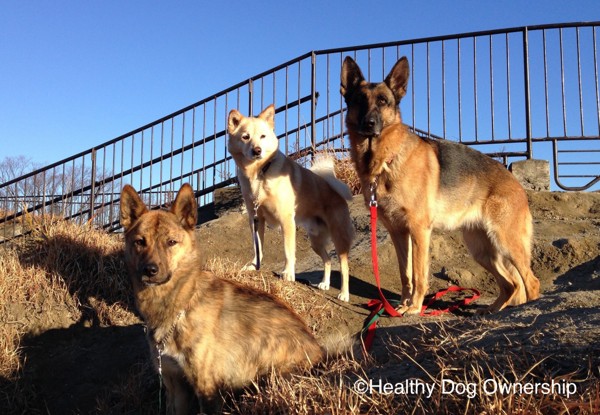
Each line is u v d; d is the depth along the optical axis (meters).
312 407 0.93
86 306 1.77
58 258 1.88
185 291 1.17
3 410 1.48
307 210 1.92
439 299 1.99
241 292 1.29
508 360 0.94
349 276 2.16
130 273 1.22
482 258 1.90
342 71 1.88
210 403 1.15
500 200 1.80
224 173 3.49
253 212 1.91
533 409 0.78
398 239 1.80
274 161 1.86
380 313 1.66
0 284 1.74
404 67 1.82
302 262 2.43
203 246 2.66
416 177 1.71
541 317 1.24
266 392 1.04
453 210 1.80
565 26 2.99
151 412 1.39
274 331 1.24
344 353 1.29
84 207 3.77
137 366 1.53
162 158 3.44
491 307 1.82
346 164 3.08
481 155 1.91
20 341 1.65
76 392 1.50
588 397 0.78
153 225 1.19
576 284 1.98
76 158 3.43
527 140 3.01
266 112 1.98
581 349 0.96
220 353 1.17
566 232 2.38
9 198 3.92
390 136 1.72
